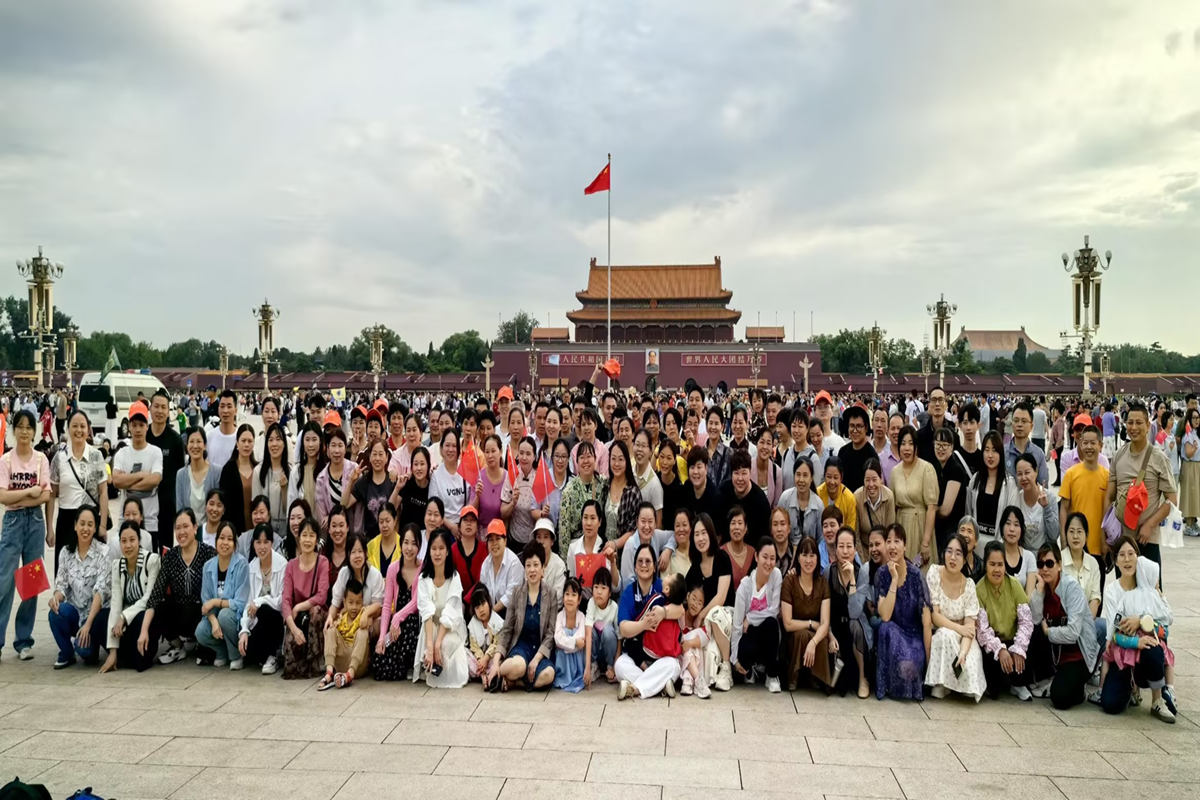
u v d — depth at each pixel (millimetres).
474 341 107812
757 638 7316
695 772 5484
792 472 9188
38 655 8133
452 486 8859
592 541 7965
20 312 109375
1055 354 162000
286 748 5863
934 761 5684
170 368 107000
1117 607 6738
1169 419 22125
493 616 7422
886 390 75438
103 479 8391
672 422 11117
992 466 8172
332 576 7707
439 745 5930
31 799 4211
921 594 7137
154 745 5906
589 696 7078
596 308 83625
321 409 10641
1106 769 5562
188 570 7910
